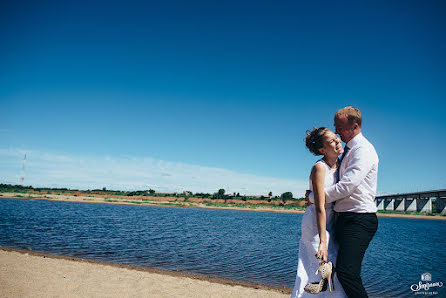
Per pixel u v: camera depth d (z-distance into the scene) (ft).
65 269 23.40
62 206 162.40
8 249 35.04
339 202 9.39
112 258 32.63
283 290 22.07
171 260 33.19
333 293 9.01
